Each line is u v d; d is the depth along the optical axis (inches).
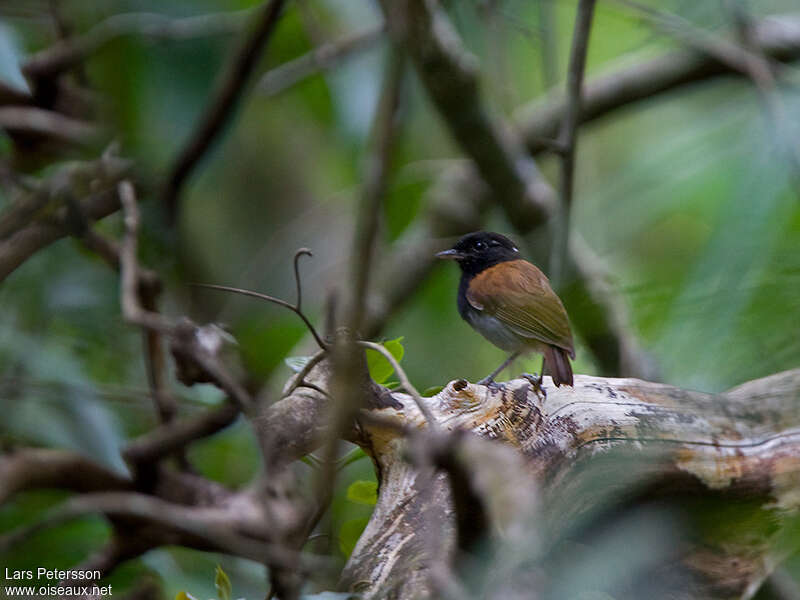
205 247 582.9
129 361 408.8
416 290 557.9
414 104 613.0
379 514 251.8
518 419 272.4
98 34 447.5
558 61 706.2
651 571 275.0
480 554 176.9
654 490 282.5
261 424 253.6
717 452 283.3
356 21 534.6
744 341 238.1
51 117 398.6
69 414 327.3
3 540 218.8
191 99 469.4
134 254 272.4
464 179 587.2
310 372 270.1
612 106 592.1
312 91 566.3
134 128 452.4
